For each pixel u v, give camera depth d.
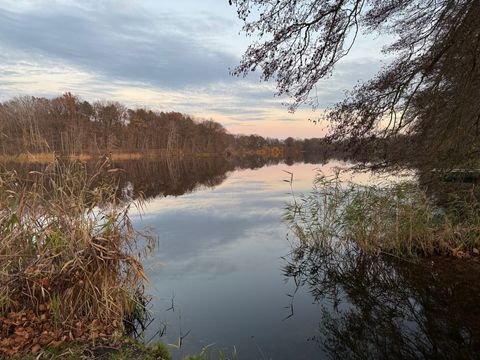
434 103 6.62
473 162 6.94
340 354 3.87
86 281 4.04
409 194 7.36
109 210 4.66
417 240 7.16
